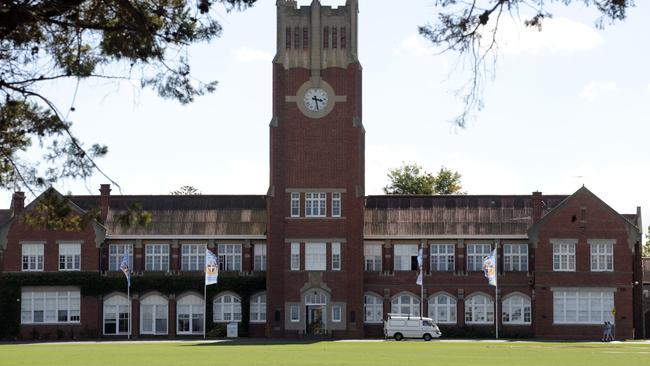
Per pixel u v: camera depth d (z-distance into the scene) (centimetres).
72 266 10400
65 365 5506
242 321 10362
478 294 10362
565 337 10100
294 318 10144
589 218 10200
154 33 2756
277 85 10281
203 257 10575
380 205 10794
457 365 5472
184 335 10400
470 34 2512
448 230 10475
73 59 2825
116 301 10412
